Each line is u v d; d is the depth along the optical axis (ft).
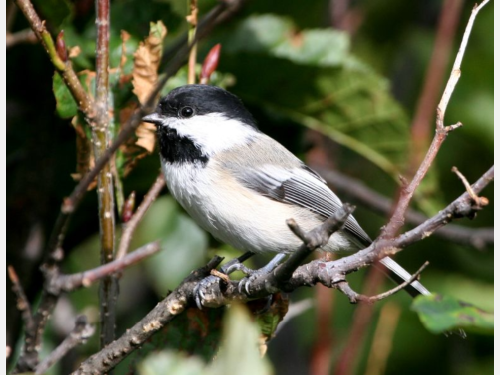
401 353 29.22
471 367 28.55
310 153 31.68
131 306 31.19
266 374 11.39
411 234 15.03
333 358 28.55
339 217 14.25
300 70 26.12
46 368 17.33
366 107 26.76
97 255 32.01
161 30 21.68
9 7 22.48
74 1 24.88
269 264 25.07
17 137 26.55
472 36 30.58
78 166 21.58
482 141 29.84
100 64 19.38
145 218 30.78
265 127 29.19
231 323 11.55
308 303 22.12
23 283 25.67
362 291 29.14
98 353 18.31
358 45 33.83
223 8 17.04
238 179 24.64
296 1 29.45
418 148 27.09
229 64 26.40
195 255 30.68
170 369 12.76
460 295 30.07
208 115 24.67
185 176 24.47
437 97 30.17
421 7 34.04
